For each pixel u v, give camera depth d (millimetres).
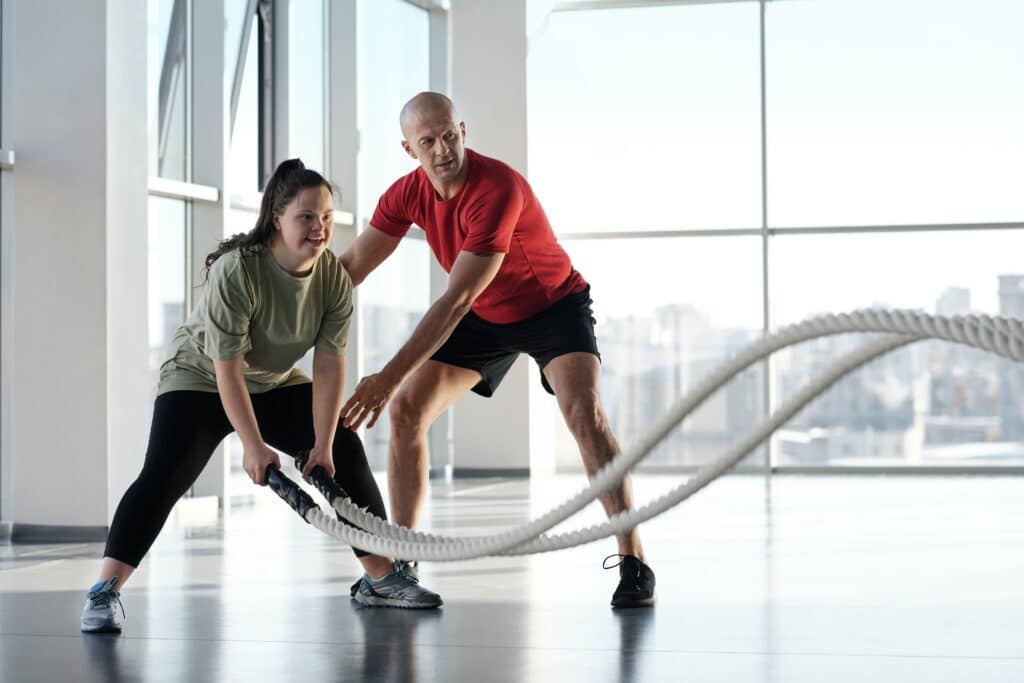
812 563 5059
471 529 6641
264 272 3500
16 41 6617
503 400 10820
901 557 5238
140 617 3857
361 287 9984
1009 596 4211
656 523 6652
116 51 6625
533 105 11305
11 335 6773
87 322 6539
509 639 3457
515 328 4172
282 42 9211
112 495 6559
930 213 11016
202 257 8289
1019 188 10898
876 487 9219
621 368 11500
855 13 11086
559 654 3246
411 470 4188
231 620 3793
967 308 11008
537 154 11375
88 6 6539
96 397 6527
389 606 4031
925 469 10922
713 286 11352
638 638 3471
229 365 3477
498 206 3889
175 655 3256
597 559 5199
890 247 11109
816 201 11164
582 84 11445
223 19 8250
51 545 6203
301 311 3562
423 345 3760
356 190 9805
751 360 1997
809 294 11242
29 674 3039
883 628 3623
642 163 11398
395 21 10680
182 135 8242
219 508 7930
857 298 11164
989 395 11156
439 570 4879
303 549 5727
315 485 3428
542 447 11133
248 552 5605
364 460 3770
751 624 3689
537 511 7617
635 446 2191
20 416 6598
